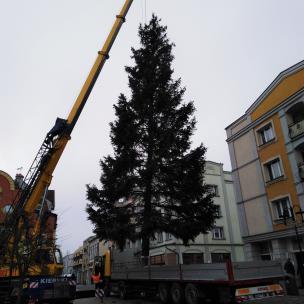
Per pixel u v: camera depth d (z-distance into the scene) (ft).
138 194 61.67
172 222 57.72
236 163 90.58
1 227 45.19
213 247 113.50
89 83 59.57
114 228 55.47
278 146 77.71
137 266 57.93
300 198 70.23
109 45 64.03
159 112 66.39
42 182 51.01
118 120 64.69
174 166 59.88
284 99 77.10
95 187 60.54
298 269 68.59
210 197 60.13
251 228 82.58
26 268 36.55
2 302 47.52
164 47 74.28
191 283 43.45
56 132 54.24
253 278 39.50
